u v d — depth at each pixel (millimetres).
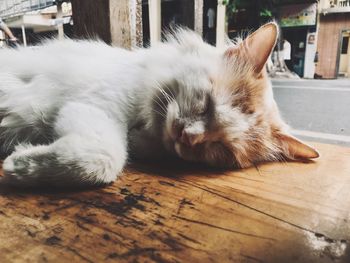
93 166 226
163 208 207
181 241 171
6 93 303
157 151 309
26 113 290
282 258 160
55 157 223
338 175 273
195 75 287
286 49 2102
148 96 293
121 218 193
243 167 294
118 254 160
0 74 305
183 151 287
